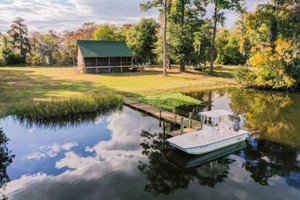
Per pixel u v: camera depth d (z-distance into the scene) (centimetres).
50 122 1734
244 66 3497
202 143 1173
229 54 7081
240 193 836
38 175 964
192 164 1080
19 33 7988
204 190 856
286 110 2088
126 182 905
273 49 2988
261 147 1266
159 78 3919
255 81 3250
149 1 3919
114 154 1173
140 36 5503
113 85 3173
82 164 1059
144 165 1057
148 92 2773
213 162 1106
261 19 3000
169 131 1505
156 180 927
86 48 4609
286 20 2834
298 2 2755
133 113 1995
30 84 3084
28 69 5512
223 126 1314
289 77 2864
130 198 800
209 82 3638
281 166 1047
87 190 848
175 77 4056
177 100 2412
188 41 4338
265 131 1518
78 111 1898
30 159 1118
